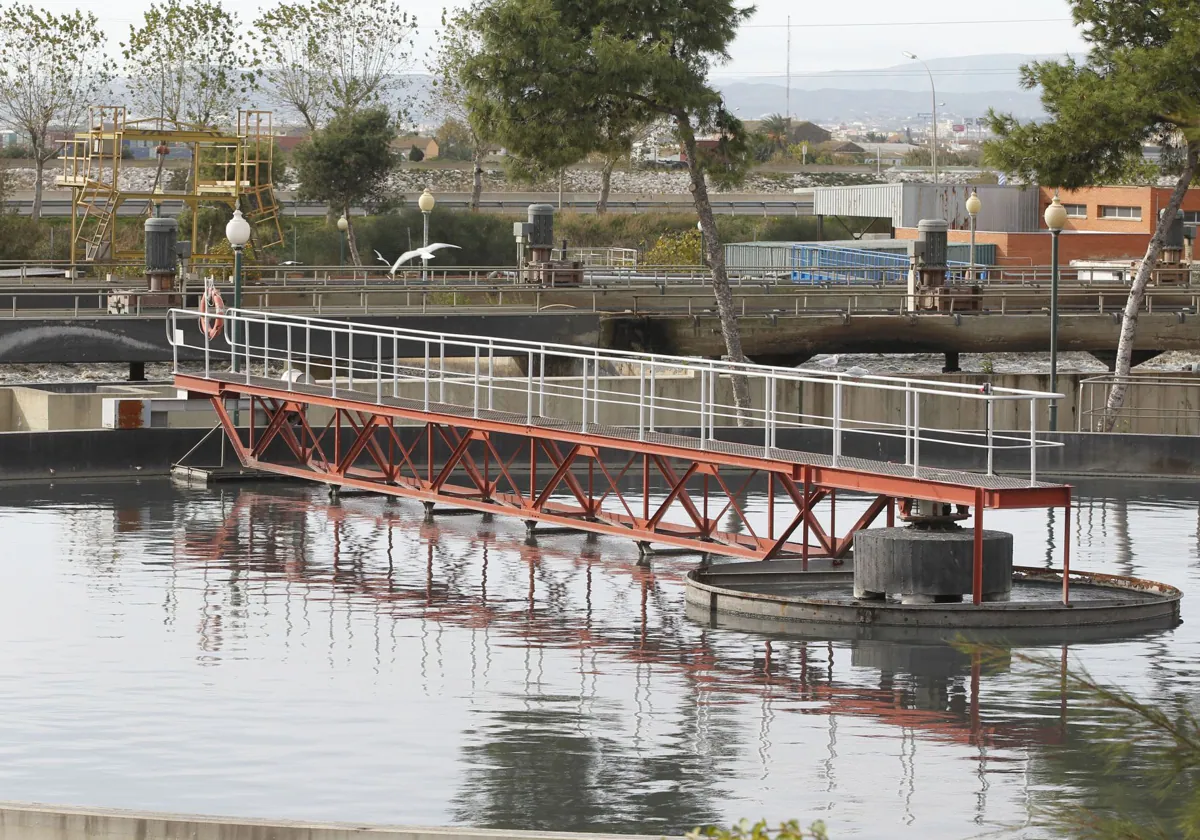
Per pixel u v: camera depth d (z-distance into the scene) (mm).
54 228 138750
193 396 58469
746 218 166625
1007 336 82188
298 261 137250
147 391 65312
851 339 80875
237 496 53438
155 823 17438
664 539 42625
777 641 33969
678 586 40188
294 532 46969
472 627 35125
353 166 146250
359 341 76625
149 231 76312
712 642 33844
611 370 79062
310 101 158000
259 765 24719
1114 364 85250
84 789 23469
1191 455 59719
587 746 25953
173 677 30250
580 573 41719
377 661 31797
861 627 35156
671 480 42750
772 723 27484
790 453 40094
